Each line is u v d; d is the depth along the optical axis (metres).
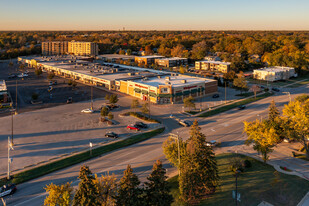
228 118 70.31
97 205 27.33
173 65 178.88
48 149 51.59
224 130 61.00
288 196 34.09
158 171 29.06
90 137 57.78
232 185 37.12
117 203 27.95
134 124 63.97
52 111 78.50
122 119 70.75
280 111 75.81
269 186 36.53
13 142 55.09
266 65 164.00
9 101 90.00
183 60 184.88
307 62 141.62
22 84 119.50
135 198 27.86
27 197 36.03
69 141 55.59
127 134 59.38
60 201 28.56
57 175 41.88
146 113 72.75
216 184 35.56
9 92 103.56
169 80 101.44
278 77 125.62
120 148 51.97
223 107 80.88
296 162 44.12
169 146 41.22
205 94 97.62
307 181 37.62
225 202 33.19
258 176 39.47
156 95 86.31
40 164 45.31
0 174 41.94
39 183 39.56
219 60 182.38
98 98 93.94
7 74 148.25
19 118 71.88
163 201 28.66
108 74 122.19
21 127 64.44
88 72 129.00
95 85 116.25
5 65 188.62
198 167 33.38
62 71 140.75
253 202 33.00
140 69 139.25
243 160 43.88
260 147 42.62
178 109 79.69
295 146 50.94
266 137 41.25
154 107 82.12
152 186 29.11
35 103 87.50
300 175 39.50
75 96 97.06
